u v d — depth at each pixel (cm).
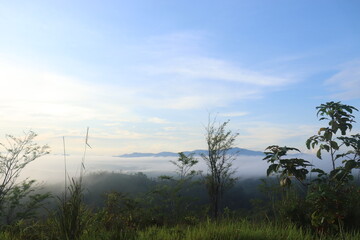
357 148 445
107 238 381
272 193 607
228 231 423
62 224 394
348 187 506
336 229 436
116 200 707
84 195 427
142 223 660
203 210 778
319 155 472
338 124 457
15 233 524
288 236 404
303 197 527
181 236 408
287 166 475
